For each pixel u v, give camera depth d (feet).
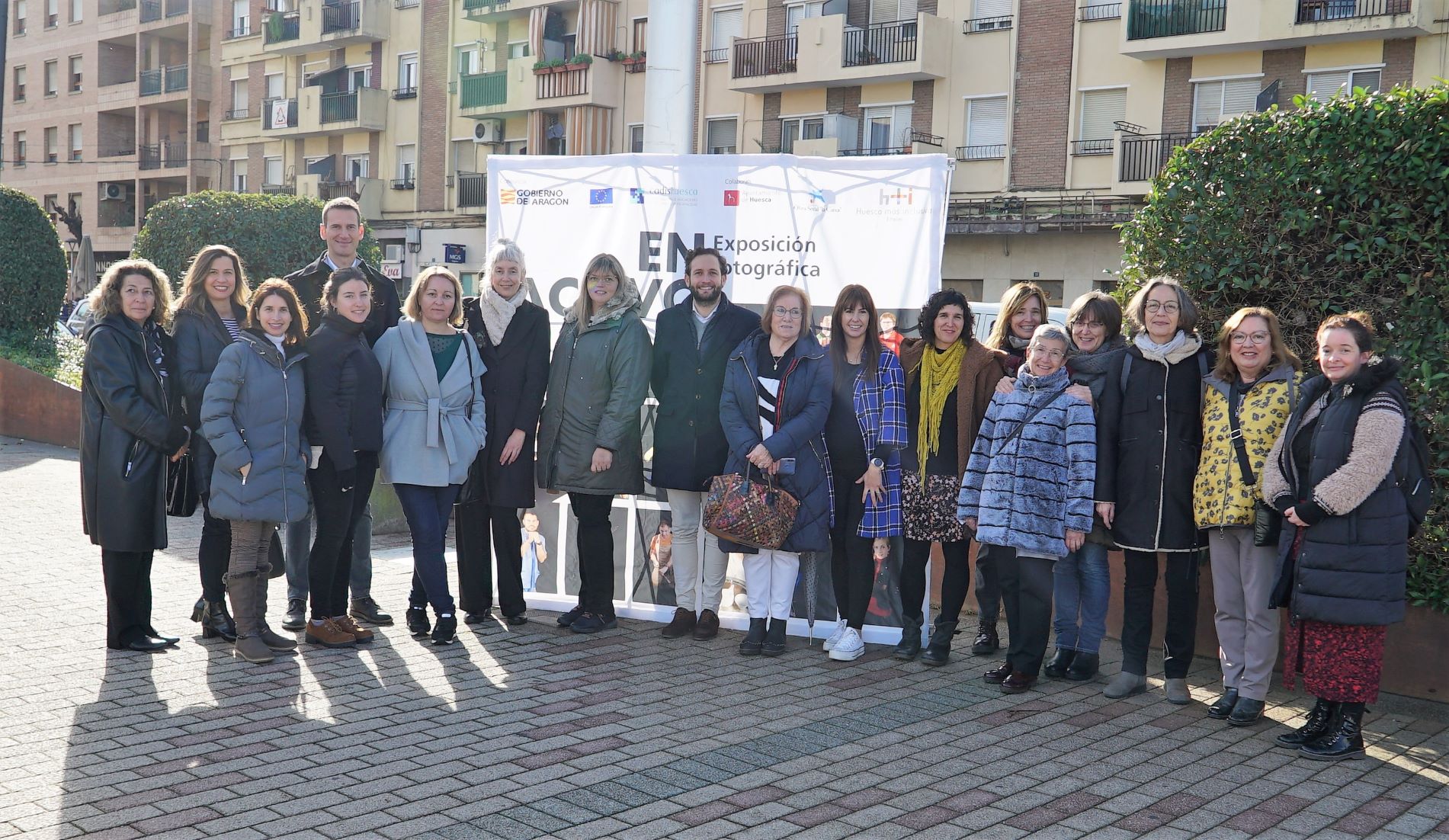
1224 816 15.43
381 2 135.03
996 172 96.58
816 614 24.58
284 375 21.34
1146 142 89.51
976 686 21.45
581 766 16.60
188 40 170.19
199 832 13.94
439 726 18.17
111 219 178.60
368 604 24.56
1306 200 21.65
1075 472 20.51
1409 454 17.63
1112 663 23.40
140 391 21.20
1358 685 17.78
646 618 25.52
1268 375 19.35
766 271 24.49
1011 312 23.45
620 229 25.20
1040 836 14.65
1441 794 16.46
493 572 28.48
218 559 22.44
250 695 19.35
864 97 102.78
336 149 142.61
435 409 22.67
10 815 14.29
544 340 24.20
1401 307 20.81
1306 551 17.84
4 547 30.40
